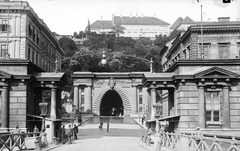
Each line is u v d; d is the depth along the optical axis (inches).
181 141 1078.4
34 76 1572.3
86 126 2568.9
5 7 2888.8
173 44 3193.9
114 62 5216.5
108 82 3848.4
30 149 1141.1
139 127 2492.6
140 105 3811.5
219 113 1549.0
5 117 1482.5
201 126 1519.4
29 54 3026.6
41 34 3518.7
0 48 2898.6
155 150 1125.1
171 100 1807.3
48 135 1449.3
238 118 1542.8
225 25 2576.3
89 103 3784.5
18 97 1507.1
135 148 1268.5
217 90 1550.2
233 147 696.4
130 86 3850.9
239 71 1572.3
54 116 1573.6
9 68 1537.9
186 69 1578.5
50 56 4020.7
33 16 3075.8
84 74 3804.1
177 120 1562.5
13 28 2906.0
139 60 5315.0
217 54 2596.0
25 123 1493.6
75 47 6323.8
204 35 2610.7
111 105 4672.7
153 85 1646.2
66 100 4426.7
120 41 6776.6
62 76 1621.6
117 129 2338.8
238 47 2591.0
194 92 1555.1
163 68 4131.4
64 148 1251.8
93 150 1171.3
